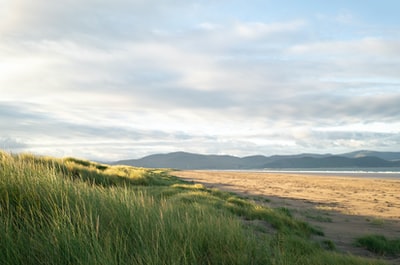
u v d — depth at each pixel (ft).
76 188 18.45
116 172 74.33
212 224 20.18
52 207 15.31
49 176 18.28
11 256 11.54
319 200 99.96
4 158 18.78
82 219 15.06
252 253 18.17
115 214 17.02
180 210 25.05
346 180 226.99
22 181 16.20
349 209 81.10
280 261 17.99
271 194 113.50
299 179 233.96
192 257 15.24
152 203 21.77
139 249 14.20
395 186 171.42
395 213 76.38
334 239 44.01
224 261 16.02
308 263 21.70
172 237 16.58
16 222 13.51
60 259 11.98
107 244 13.20
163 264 13.41
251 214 43.24
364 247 40.70
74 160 88.74
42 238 12.68
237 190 122.52
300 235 39.45
